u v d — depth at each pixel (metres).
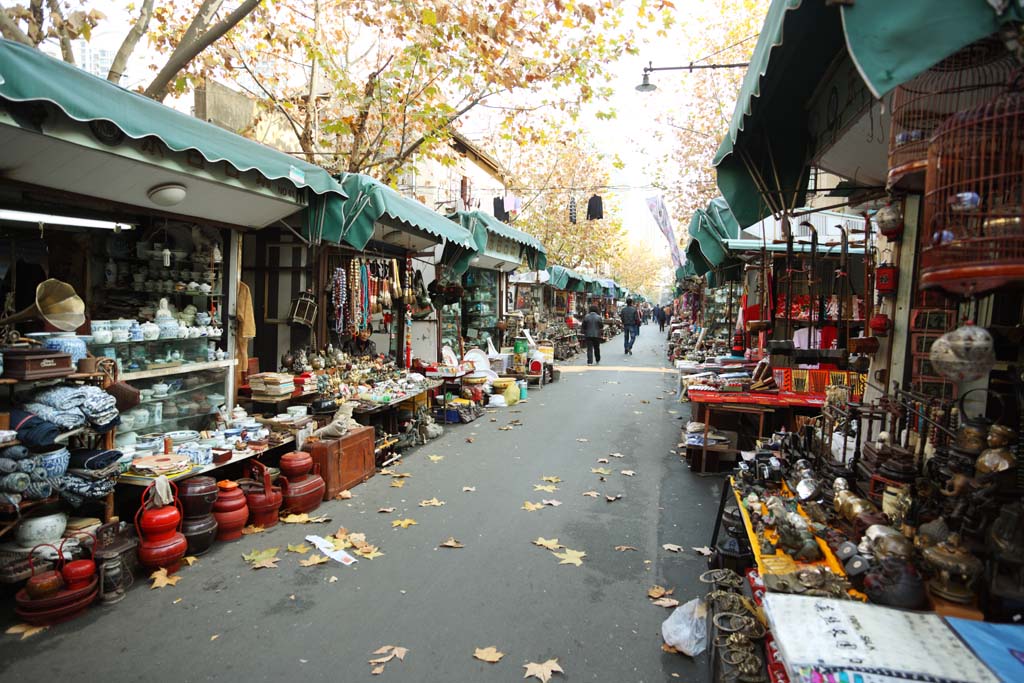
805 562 2.80
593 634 3.45
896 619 2.20
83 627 3.45
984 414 2.94
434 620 3.58
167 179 4.69
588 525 5.16
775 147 4.14
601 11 8.70
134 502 4.69
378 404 7.13
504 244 13.70
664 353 24.05
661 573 4.23
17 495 3.45
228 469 5.52
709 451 6.81
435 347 10.91
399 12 9.55
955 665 1.93
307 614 3.63
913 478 2.95
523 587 4.01
